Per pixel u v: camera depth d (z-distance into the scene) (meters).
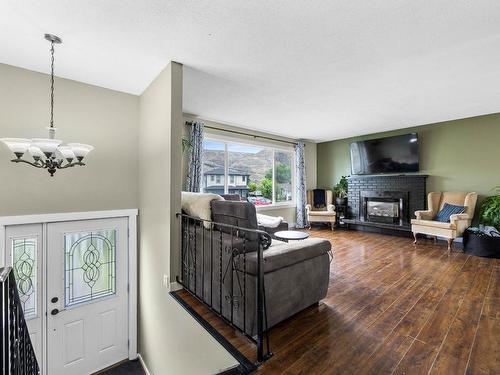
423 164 5.20
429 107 4.02
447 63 2.57
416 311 2.18
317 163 7.14
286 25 1.95
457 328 1.91
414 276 3.02
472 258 3.77
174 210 2.47
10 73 2.62
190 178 4.31
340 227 6.40
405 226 5.11
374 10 1.78
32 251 2.78
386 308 2.23
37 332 2.80
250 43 2.20
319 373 1.46
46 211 2.81
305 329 1.91
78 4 1.72
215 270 2.12
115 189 3.26
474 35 2.09
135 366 3.27
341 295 2.50
